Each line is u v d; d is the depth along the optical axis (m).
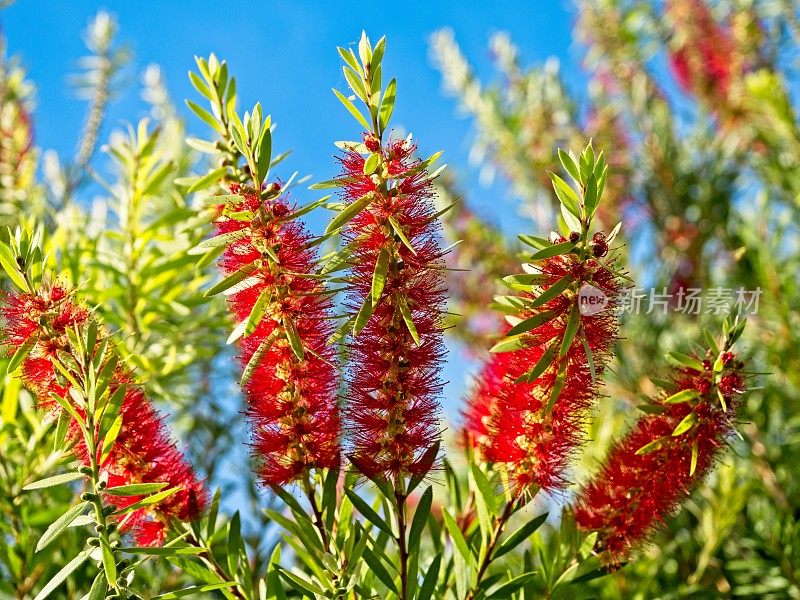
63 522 0.45
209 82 0.50
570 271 0.46
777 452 0.76
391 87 0.46
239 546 0.51
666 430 0.49
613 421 0.75
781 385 0.79
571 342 0.47
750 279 0.82
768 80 0.83
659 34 1.05
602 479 0.50
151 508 0.48
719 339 0.49
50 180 0.82
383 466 0.47
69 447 0.48
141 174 0.67
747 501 0.76
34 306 0.47
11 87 0.82
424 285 0.47
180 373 0.70
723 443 0.48
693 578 0.70
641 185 0.97
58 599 0.61
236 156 0.50
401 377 0.47
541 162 1.04
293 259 0.47
